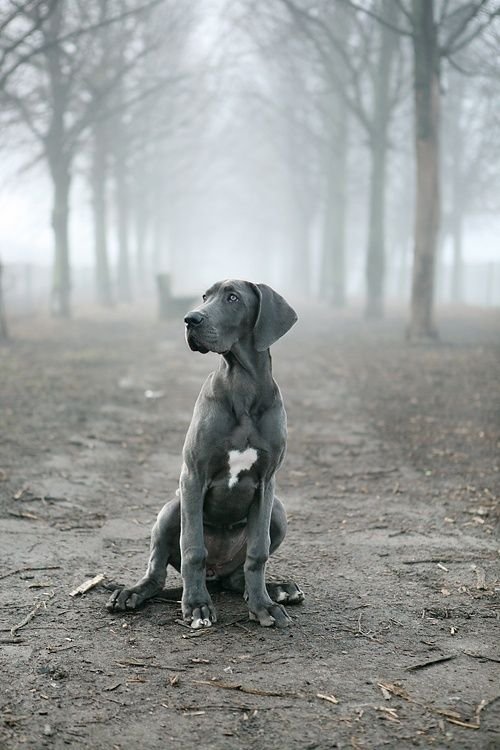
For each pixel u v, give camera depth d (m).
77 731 3.06
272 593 4.50
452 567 5.12
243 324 4.20
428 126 17.08
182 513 4.23
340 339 20.20
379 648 3.88
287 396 12.21
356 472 7.76
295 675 3.56
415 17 16.56
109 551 5.39
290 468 7.96
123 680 3.49
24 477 7.16
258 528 4.24
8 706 3.24
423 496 6.88
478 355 15.60
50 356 16.00
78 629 4.06
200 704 3.29
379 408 10.96
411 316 18.31
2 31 17.88
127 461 8.08
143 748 2.95
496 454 8.23
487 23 16.03
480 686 3.49
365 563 5.20
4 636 3.96
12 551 5.29
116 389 12.47
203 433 4.13
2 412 10.09
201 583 4.21
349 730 3.10
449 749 2.97
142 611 4.34
